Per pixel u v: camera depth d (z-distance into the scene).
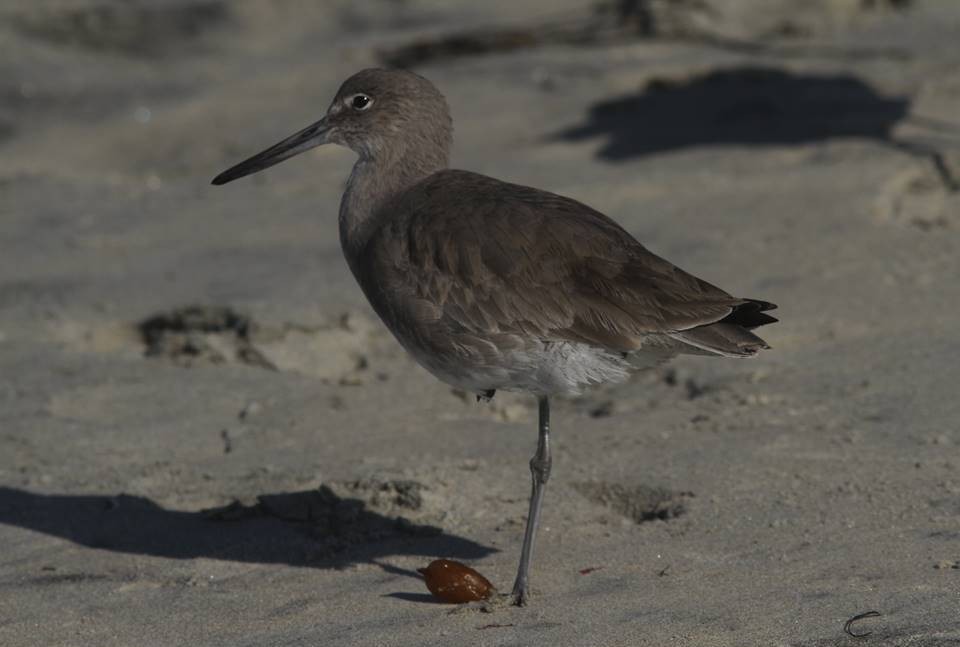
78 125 22.23
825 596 8.66
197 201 18.62
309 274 15.32
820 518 9.88
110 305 14.80
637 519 10.53
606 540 9.89
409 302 9.54
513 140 19.95
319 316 14.12
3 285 15.60
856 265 14.93
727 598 8.74
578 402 12.73
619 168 18.36
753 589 8.85
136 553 10.02
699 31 24.17
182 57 26.27
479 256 9.35
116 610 9.09
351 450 11.59
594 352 9.19
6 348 13.88
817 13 24.92
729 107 20.45
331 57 24.62
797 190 17.12
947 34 23.25
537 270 9.24
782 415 11.79
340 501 10.54
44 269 16.09
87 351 13.94
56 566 9.80
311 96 23.02
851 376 12.49
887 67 21.75
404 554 9.84
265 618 8.90
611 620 8.54
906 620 8.22
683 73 22.12
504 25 25.52
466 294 9.33
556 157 19.09
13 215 18.28
